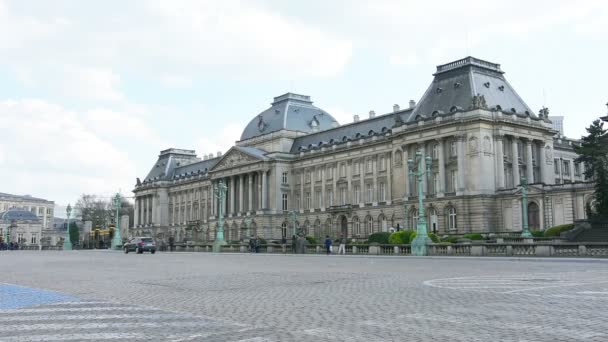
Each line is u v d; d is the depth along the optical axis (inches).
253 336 518.3
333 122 6003.9
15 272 1494.8
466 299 762.8
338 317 621.3
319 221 5241.1
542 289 880.9
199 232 6737.2
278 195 5526.6
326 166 5246.1
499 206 3698.3
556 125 5930.1
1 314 673.0
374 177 4714.6
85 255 3216.0
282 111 5807.1
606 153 3038.9
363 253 2800.2
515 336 500.1
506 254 2176.4
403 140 4247.0
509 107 3993.6
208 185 6796.3
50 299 825.5
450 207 3846.0
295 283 1053.2
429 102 4183.1
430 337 501.7
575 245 2006.6
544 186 3501.5
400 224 4259.4
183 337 518.9
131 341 502.9
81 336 529.3
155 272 1444.4
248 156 5762.8
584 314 617.3
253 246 3491.6
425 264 1701.5
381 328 549.6
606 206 2930.6
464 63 4052.7
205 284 1059.3
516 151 3912.4
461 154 3806.6
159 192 7623.0
